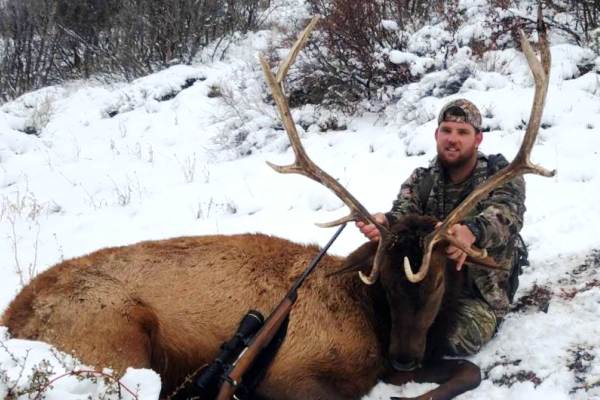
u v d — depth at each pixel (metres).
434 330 3.09
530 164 2.77
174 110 8.22
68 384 2.28
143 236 5.13
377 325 3.12
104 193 6.23
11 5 11.23
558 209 4.33
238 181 5.91
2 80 11.15
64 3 11.04
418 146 5.57
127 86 9.35
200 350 2.98
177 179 6.32
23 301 2.93
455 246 2.80
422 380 3.07
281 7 11.23
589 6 7.18
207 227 5.11
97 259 3.07
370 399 3.08
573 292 3.41
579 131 5.25
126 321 2.86
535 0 7.39
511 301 3.35
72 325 2.84
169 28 10.19
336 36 7.02
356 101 6.91
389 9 8.03
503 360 3.03
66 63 11.36
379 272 2.96
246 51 9.84
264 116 7.13
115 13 10.93
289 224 4.91
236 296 3.03
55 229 5.44
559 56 6.43
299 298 3.06
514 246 3.28
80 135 8.17
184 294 3.00
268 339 2.76
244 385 2.78
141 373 2.41
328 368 3.01
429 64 6.75
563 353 2.91
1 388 2.17
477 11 7.53
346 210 4.97
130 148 7.46
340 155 5.99
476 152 3.34
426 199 3.39
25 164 7.35
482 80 6.23
